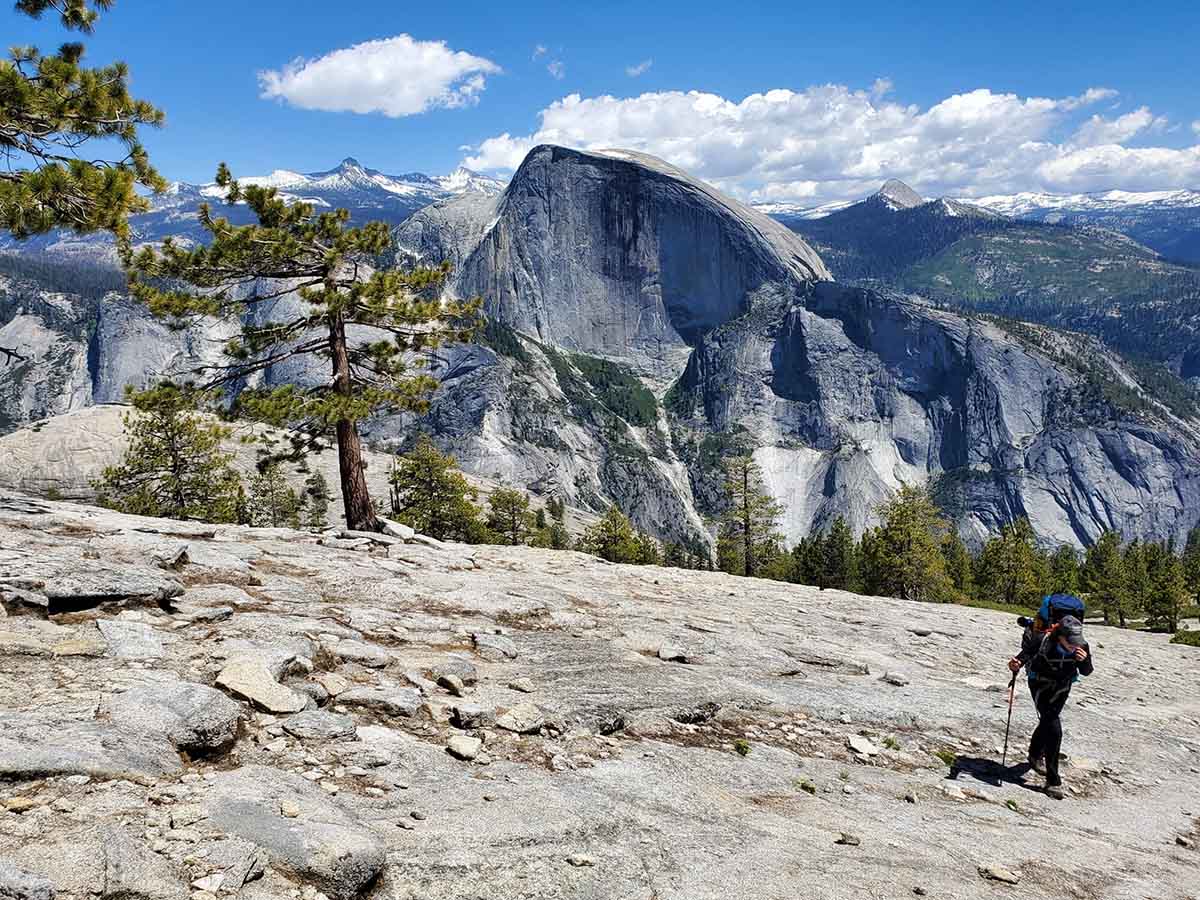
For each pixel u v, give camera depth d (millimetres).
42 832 3873
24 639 6336
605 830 5445
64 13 10641
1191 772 11062
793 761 8211
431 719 6910
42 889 3359
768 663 11867
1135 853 7441
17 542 9273
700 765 7379
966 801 8156
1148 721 13531
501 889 4461
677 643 11867
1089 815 8453
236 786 4820
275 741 5719
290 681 6750
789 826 6375
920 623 20031
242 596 9125
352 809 4980
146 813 4289
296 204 20609
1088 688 16016
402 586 11578
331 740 5938
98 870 3645
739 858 5496
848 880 5457
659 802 6215
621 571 20797
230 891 3777
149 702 5422
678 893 4836
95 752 4664
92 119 10125
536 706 7609
